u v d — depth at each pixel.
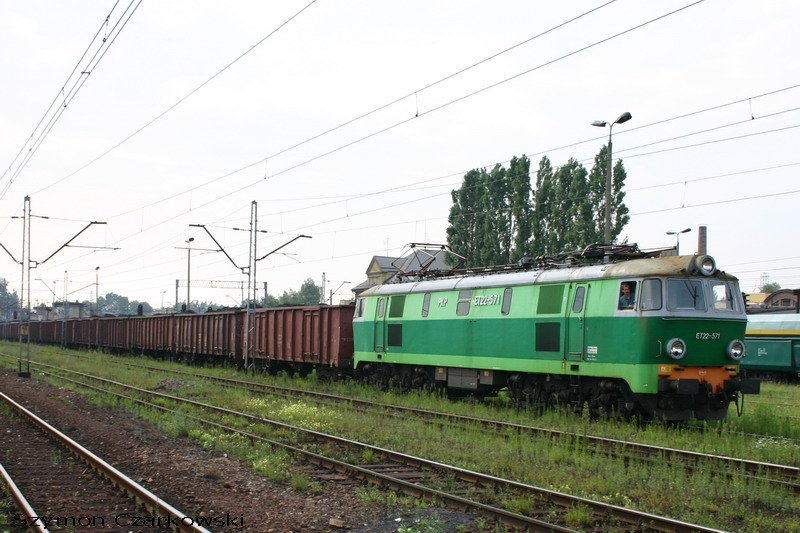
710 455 13.09
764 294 76.94
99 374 32.78
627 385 17.75
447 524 9.62
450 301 23.53
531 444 14.55
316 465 13.18
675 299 17.11
